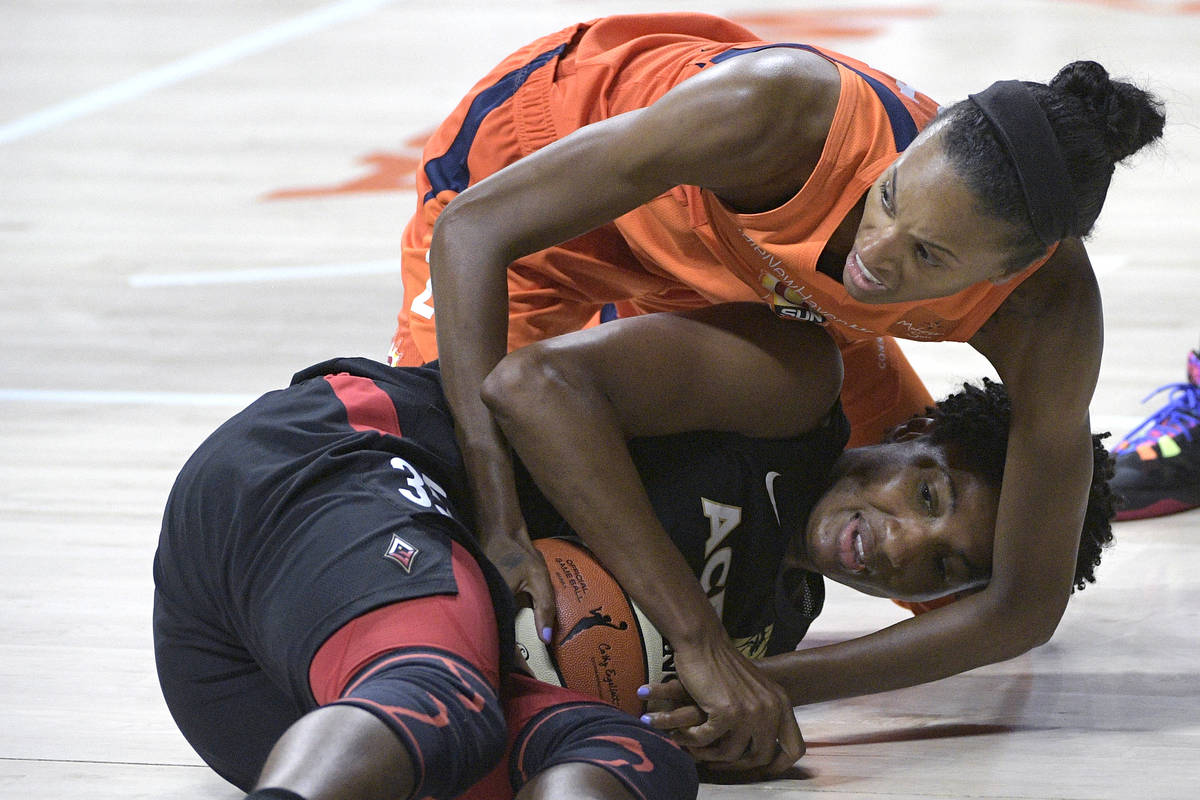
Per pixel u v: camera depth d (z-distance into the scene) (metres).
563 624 4.61
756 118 4.62
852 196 4.60
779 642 5.21
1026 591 5.16
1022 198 4.08
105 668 5.72
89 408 9.05
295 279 11.91
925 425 5.39
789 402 4.91
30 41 23.09
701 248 5.42
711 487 4.82
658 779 4.04
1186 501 7.53
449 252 4.96
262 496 4.42
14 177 15.35
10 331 10.63
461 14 24.78
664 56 5.82
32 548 6.90
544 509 4.96
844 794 4.80
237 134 17.19
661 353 4.80
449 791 3.82
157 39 23.25
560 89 6.04
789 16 23.03
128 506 7.44
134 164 15.88
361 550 4.20
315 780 3.49
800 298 5.00
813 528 5.07
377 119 17.80
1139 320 10.50
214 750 4.80
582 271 5.96
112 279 11.95
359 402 4.82
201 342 10.38
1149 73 18.28
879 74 4.91
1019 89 4.16
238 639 4.59
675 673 4.74
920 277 4.29
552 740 4.19
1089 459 5.02
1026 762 5.04
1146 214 13.45
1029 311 4.77
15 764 5.00
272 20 24.75
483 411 4.84
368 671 3.97
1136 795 4.78
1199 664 5.90
